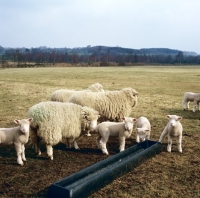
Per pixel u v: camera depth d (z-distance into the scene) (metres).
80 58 116.81
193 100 13.83
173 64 101.06
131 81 31.27
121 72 46.94
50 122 6.77
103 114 9.12
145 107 14.67
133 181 5.66
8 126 10.27
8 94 19.73
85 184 4.88
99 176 5.24
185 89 24.02
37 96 18.84
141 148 7.48
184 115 12.71
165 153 7.39
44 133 6.74
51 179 5.77
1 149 7.66
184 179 5.82
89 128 7.46
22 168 6.35
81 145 8.13
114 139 8.79
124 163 5.96
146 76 38.56
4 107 14.30
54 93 11.69
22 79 32.84
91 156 7.21
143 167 6.40
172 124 7.01
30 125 6.89
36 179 5.76
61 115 7.00
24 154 6.93
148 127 8.24
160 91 22.41
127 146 8.15
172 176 5.96
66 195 4.58
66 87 24.91
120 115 9.28
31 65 72.75
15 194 5.12
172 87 25.52
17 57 88.31
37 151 7.27
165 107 14.84
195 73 44.69
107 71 49.59
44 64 79.75
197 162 6.78
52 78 34.47
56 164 6.62
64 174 6.04
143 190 5.29
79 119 7.39
